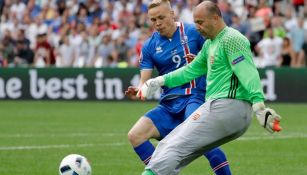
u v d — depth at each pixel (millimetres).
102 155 35969
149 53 27234
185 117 26062
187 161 21984
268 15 72125
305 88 65062
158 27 26484
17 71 71250
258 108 20625
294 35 69688
